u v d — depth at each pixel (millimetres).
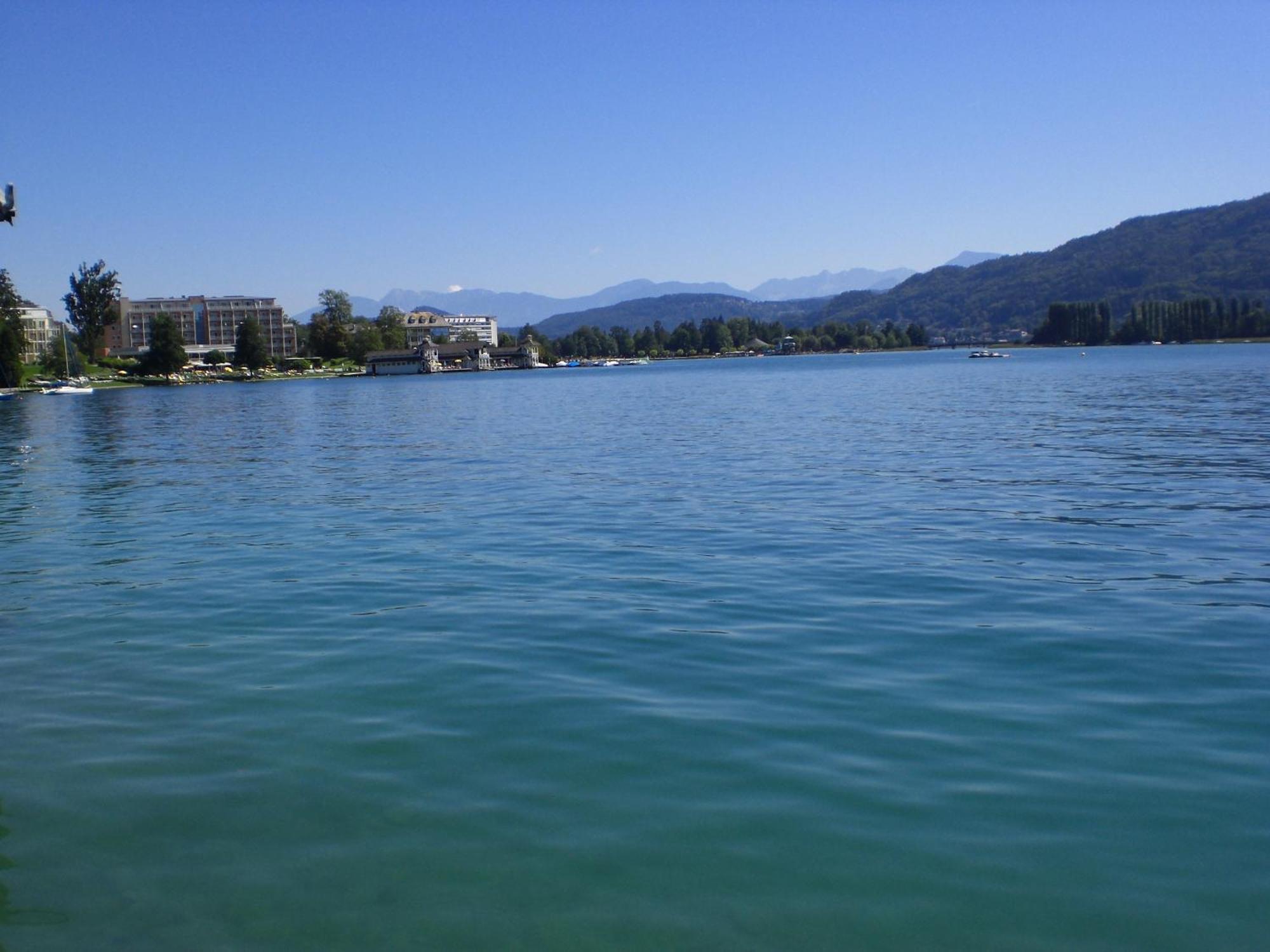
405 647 13531
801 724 10383
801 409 67125
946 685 11523
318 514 26094
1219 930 6820
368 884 7586
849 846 7922
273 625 14938
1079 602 15188
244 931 7066
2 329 149250
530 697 11383
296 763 9750
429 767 9570
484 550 20422
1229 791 8719
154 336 196000
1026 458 34031
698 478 31328
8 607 16609
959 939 6793
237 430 63594
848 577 17141
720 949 6734
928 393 84250
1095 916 6992
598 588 16750
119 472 38688
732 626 14227
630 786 9031
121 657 13531
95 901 7492
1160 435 40906
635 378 166500
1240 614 14414
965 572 17312
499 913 7180
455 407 87562
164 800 9047
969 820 8273
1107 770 9156
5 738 10609
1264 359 152750
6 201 13422
